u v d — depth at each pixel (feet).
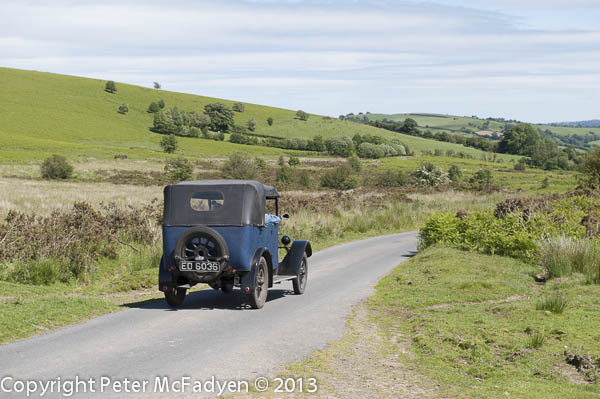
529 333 26.73
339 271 54.39
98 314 32.27
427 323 29.53
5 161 273.54
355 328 29.86
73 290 43.04
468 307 33.58
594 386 19.74
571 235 55.31
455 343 25.67
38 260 45.75
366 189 186.70
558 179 303.07
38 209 91.61
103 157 357.41
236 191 34.09
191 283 34.99
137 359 22.82
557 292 37.09
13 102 600.39
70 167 215.51
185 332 27.94
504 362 23.04
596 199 81.10
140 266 51.60
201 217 34.06
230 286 42.32
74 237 49.96
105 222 57.47
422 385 20.38
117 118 620.90
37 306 31.78
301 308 35.47
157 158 371.76
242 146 532.73
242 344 25.64
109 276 48.91
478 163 470.39
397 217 112.57
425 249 67.26
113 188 177.17
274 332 28.30
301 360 23.27
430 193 180.75
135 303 36.94
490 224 64.23
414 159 474.90
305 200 107.14
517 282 42.24
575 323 27.96
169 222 34.37
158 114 595.47
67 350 24.07
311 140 597.11
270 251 38.27
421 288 41.70
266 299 39.14
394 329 29.81
